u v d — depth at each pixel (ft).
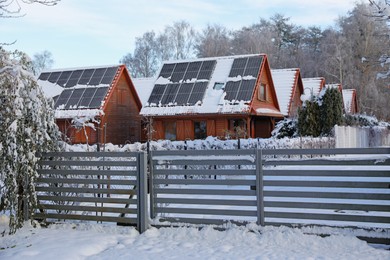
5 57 24.06
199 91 85.76
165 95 87.56
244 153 22.04
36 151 25.20
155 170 23.75
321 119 73.20
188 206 28.50
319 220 21.63
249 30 209.46
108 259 19.38
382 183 19.75
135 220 23.56
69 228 24.62
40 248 20.86
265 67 90.79
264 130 92.58
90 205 26.84
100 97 86.84
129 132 95.20
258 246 20.22
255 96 83.35
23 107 23.13
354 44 159.22
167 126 87.61
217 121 83.56
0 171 22.30
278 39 211.00
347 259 18.02
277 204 21.50
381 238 19.61
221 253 19.48
